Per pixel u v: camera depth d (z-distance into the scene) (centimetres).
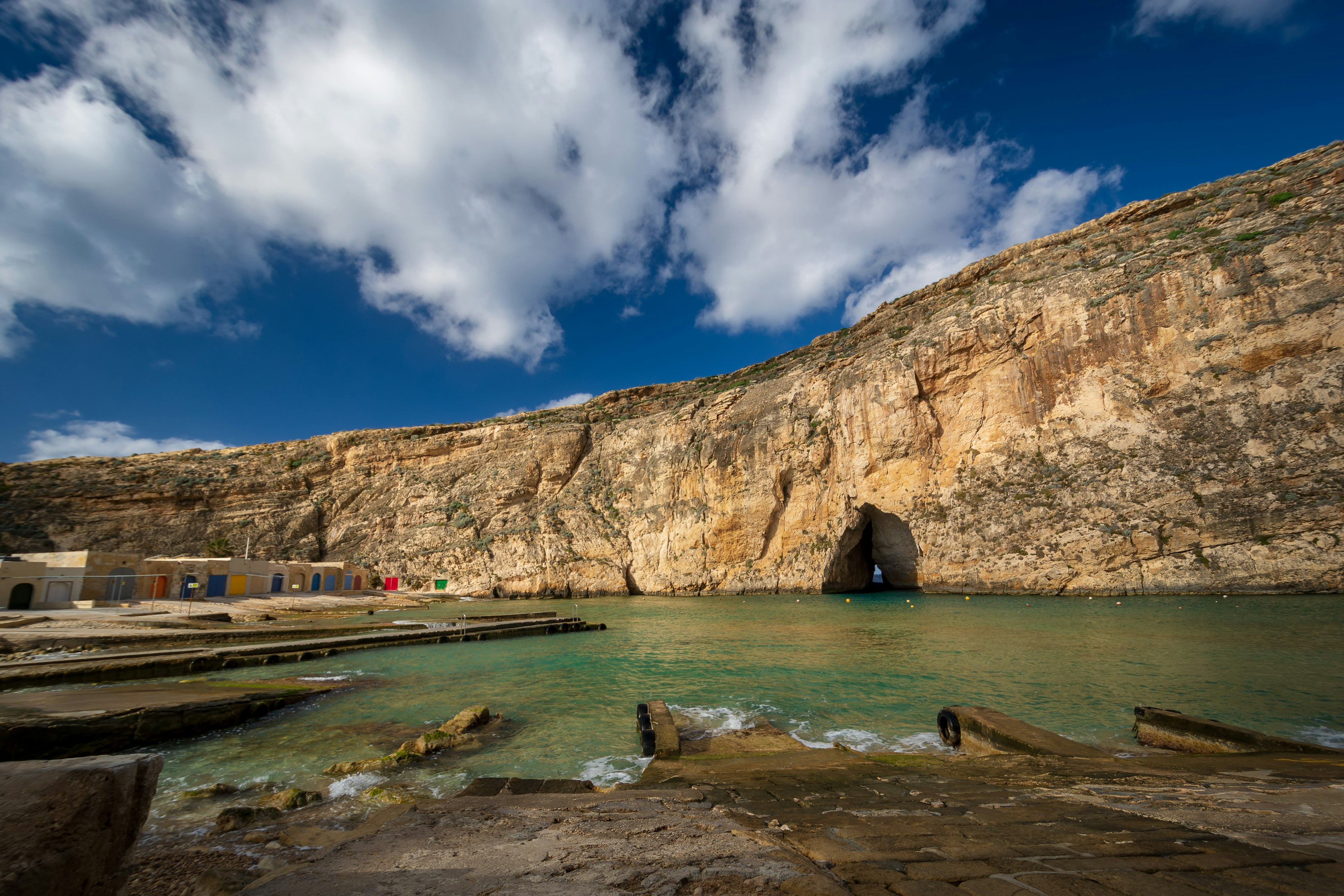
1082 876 318
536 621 3117
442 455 7700
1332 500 2903
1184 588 3216
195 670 1806
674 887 297
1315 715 1089
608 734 1120
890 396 4709
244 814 718
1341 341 3012
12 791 214
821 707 1292
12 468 6594
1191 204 4112
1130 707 1200
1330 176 3406
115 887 234
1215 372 3359
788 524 5372
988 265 5081
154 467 7162
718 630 2803
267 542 6719
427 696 1490
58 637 2003
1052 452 3925
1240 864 336
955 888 302
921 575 4412
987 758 866
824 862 361
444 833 448
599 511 6681
